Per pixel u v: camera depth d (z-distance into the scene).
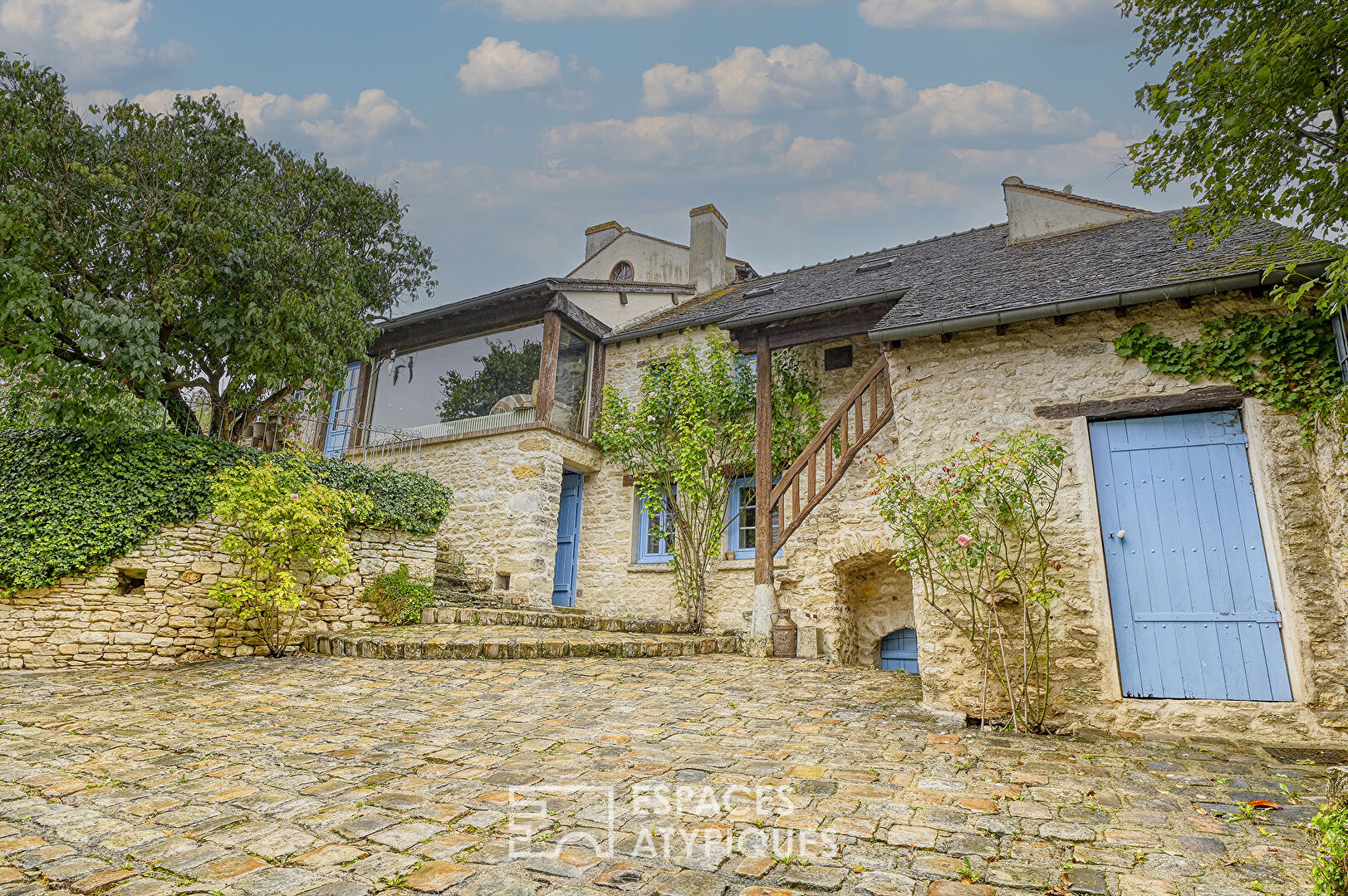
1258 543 4.71
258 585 7.61
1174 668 4.75
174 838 2.79
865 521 9.14
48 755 3.92
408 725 4.66
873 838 2.82
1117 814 3.12
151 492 7.13
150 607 6.98
